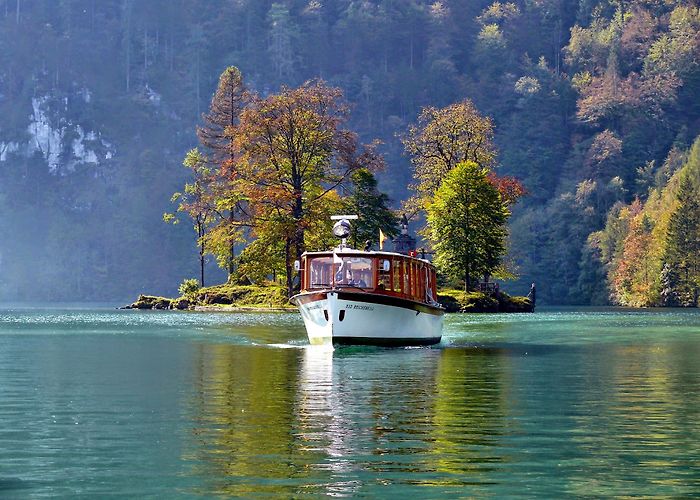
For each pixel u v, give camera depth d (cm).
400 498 2392
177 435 3180
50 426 3378
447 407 3828
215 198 19612
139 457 2839
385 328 7069
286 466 2717
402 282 7225
